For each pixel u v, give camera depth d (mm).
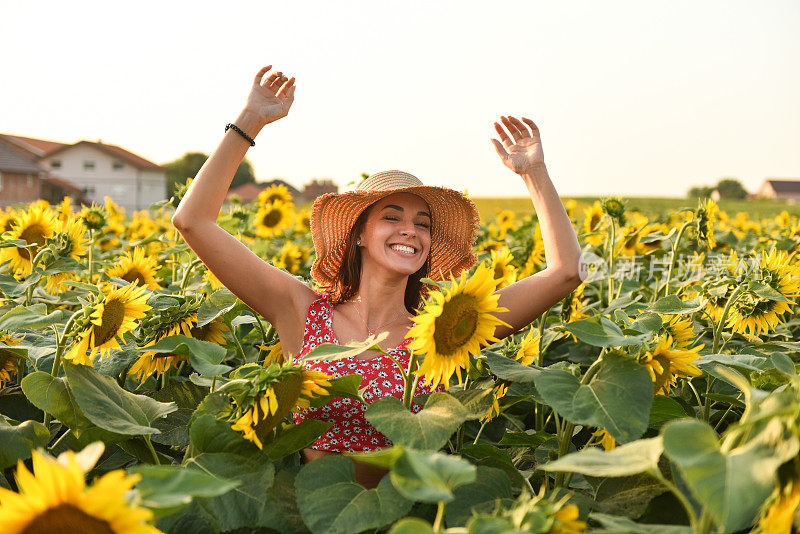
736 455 1226
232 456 1780
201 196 2516
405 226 2732
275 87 2574
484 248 6309
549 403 1800
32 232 3703
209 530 1676
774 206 43250
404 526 1244
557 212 2709
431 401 1888
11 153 57438
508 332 2633
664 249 5164
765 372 2137
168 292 3357
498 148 2818
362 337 2662
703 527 1264
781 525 1267
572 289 2656
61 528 1120
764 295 2736
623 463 1335
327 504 1626
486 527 1223
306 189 48188
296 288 2715
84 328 2057
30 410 2623
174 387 2510
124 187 71750
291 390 1828
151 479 1241
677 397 2502
